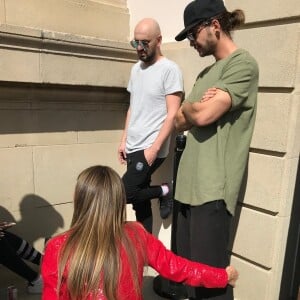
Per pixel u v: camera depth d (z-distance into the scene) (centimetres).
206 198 216
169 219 351
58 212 350
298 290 270
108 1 370
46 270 162
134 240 171
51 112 333
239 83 207
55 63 310
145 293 318
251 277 282
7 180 316
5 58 283
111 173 171
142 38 296
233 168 222
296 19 245
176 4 334
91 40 326
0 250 290
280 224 265
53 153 340
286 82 249
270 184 263
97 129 367
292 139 254
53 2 330
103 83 344
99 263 155
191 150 232
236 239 288
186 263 187
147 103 309
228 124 218
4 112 306
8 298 293
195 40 221
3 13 302
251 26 269
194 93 235
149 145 310
